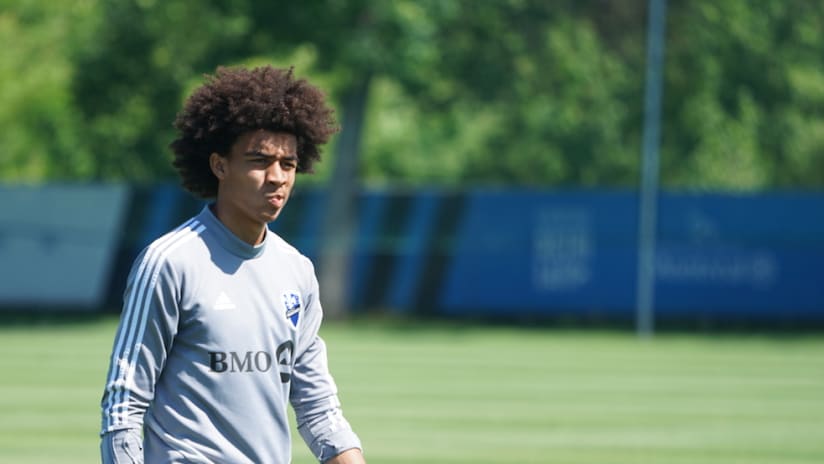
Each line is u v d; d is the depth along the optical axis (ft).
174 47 327.26
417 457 126.11
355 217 324.60
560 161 403.13
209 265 46.96
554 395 180.24
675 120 377.30
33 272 320.29
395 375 204.85
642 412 163.02
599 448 133.28
